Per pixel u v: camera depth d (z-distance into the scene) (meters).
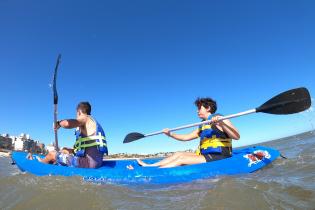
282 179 3.88
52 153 4.85
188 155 4.79
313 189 3.16
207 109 5.21
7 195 3.30
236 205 2.66
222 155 4.88
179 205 2.77
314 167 4.73
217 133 4.95
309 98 4.92
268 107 5.00
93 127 4.77
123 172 4.31
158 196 3.22
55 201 2.97
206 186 3.68
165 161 4.80
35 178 4.06
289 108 5.06
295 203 2.68
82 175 4.26
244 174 4.63
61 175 4.25
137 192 3.47
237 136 4.88
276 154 5.57
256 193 3.00
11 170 6.50
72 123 4.53
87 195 3.14
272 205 2.63
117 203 2.90
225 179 3.97
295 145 11.86
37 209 2.78
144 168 4.47
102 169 4.39
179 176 4.33
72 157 4.70
